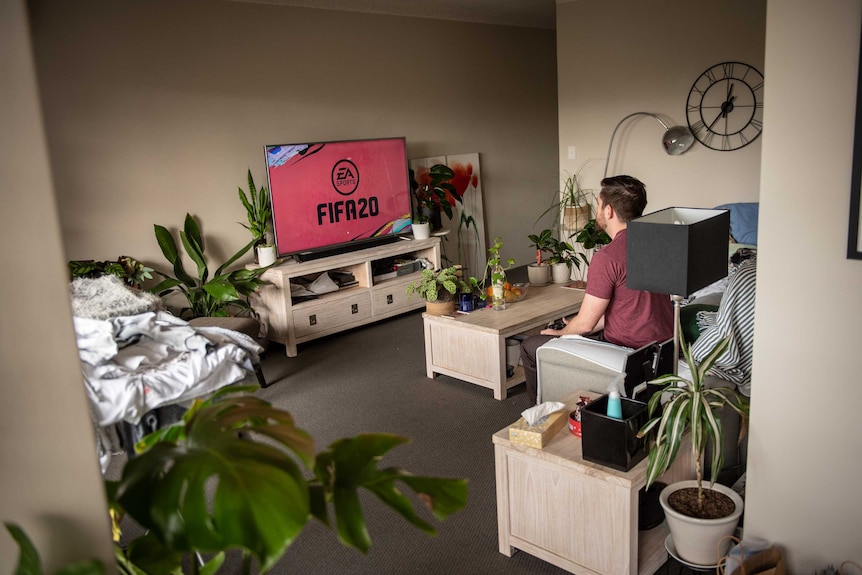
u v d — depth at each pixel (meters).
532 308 3.86
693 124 5.12
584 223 5.63
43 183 1.00
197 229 4.51
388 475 1.15
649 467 1.93
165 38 4.33
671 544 2.11
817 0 1.62
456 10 5.92
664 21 5.11
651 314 2.80
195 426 1.13
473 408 3.59
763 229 1.80
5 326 1.00
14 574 0.95
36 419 1.03
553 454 2.12
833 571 1.83
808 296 1.76
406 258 5.51
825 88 1.64
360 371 4.25
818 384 1.79
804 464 1.85
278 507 0.92
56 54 3.91
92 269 3.92
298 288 4.70
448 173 5.65
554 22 6.96
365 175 5.10
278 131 4.95
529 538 2.28
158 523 0.96
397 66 5.63
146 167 4.33
